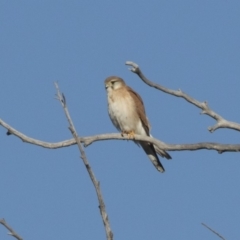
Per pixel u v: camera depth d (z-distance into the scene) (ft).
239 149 36.99
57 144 39.52
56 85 26.99
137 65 36.19
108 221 24.35
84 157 25.17
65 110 26.53
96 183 24.81
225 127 37.32
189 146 38.58
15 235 23.06
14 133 39.11
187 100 37.32
